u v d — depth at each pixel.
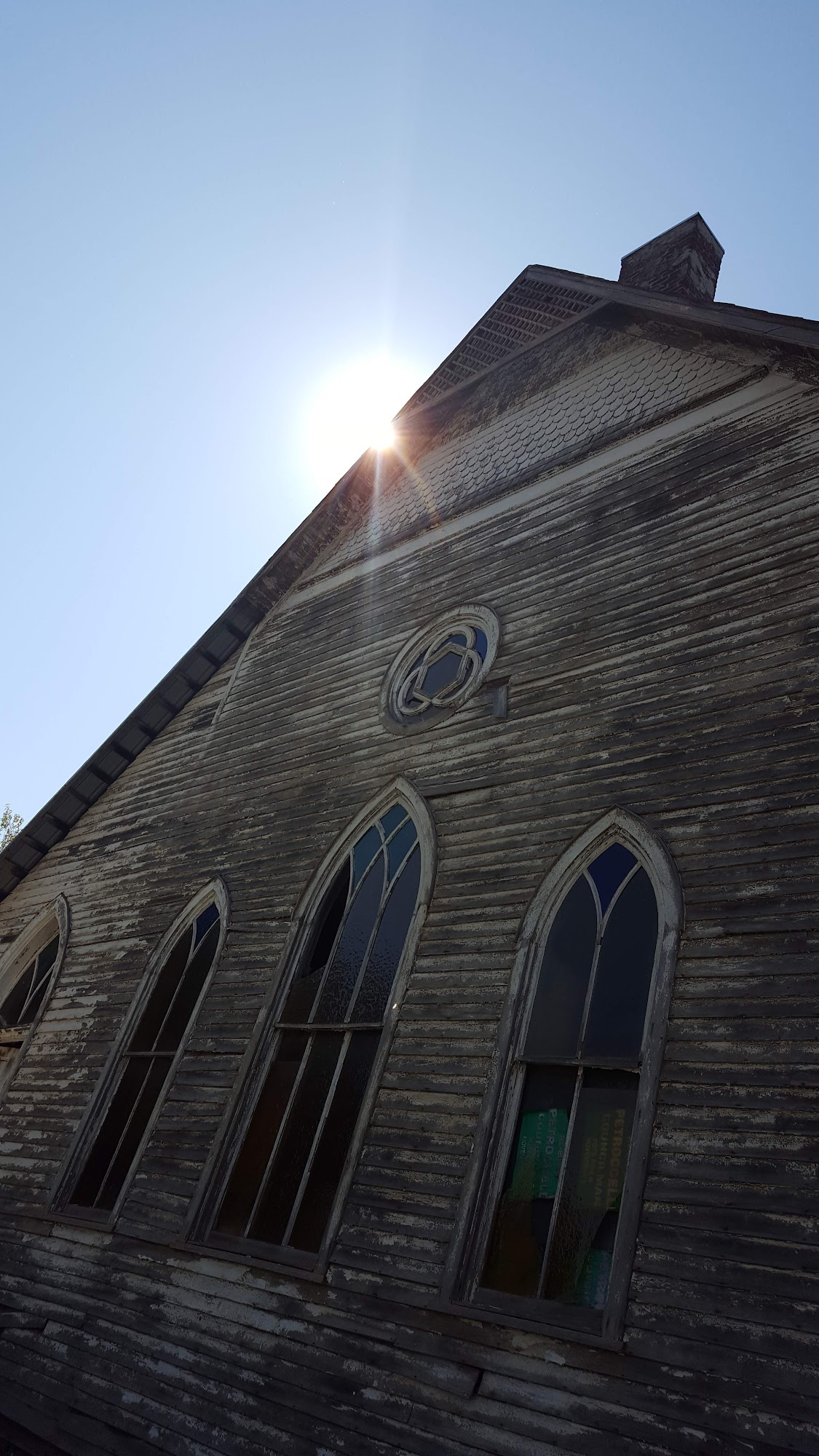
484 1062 7.43
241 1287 7.96
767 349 9.37
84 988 12.17
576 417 11.50
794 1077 5.89
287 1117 8.71
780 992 6.20
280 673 13.05
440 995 8.05
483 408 13.23
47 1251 9.89
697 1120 6.12
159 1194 9.22
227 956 10.41
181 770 13.34
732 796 7.17
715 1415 5.26
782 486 8.57
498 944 7.92
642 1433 5.44
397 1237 7.16
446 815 9.14
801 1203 5.52
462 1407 6.16
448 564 11.72
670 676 8.23
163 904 11.81
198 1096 9.58
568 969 7.43
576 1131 6.73
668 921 6.95
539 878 7.97
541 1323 6.12
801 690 7.29
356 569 13.34
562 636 9.47
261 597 14.24
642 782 7.79
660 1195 6.02
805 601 7.72
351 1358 6.89
